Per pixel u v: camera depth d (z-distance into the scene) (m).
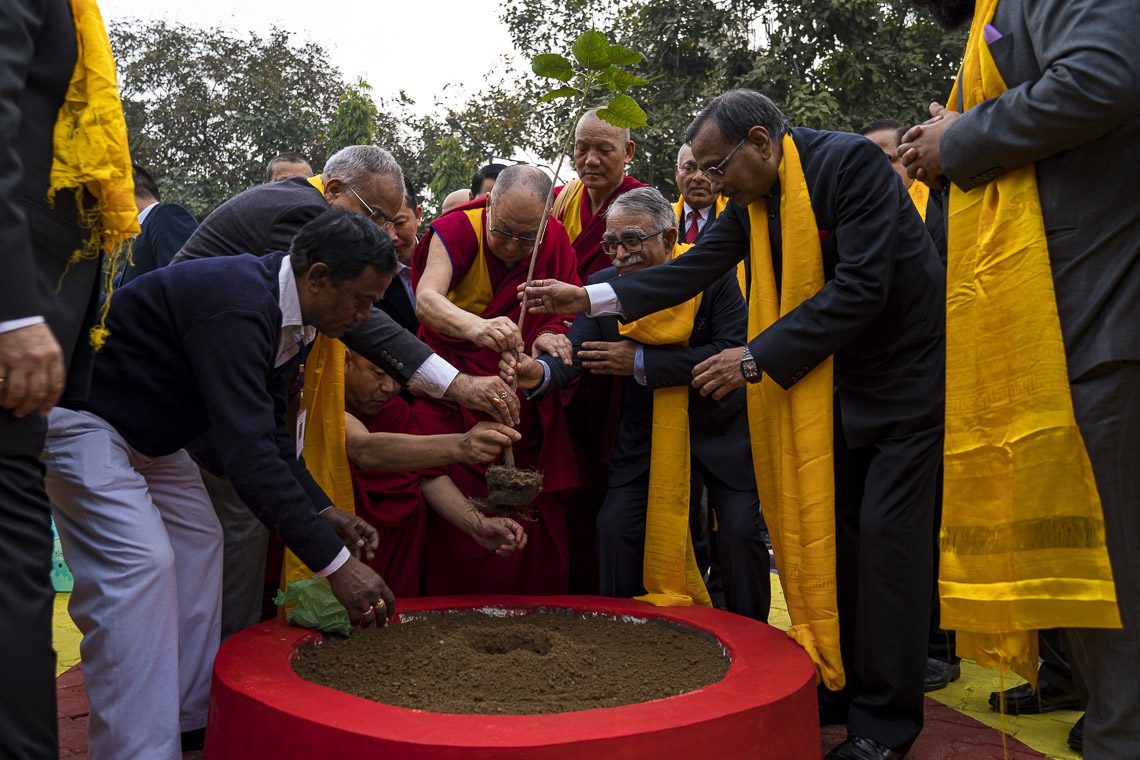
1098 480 2.28
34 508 1.90
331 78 24.41
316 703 2.28
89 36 2.04
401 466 3.68
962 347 2.54
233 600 3.53
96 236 2.10
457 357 4.10
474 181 6.38
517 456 4.09
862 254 3.00
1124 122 2.25
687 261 3.59
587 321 3.98
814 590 3.06
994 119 2.37
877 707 3.02
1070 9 2.24
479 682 2.61
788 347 3.03
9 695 1.81
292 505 2.63
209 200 21.44
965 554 2.48
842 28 13.77
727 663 2.81
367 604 2.72
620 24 15.01
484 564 4.02
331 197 3.88
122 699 2.58
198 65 23.30
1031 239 2.37
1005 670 2.41
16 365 1.74
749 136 3.16
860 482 3.33
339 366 3.57
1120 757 2.24
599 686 2.59
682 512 3.66
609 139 4.80
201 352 2.63
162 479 3.01
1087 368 2.29
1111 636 2.25
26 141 1.95
